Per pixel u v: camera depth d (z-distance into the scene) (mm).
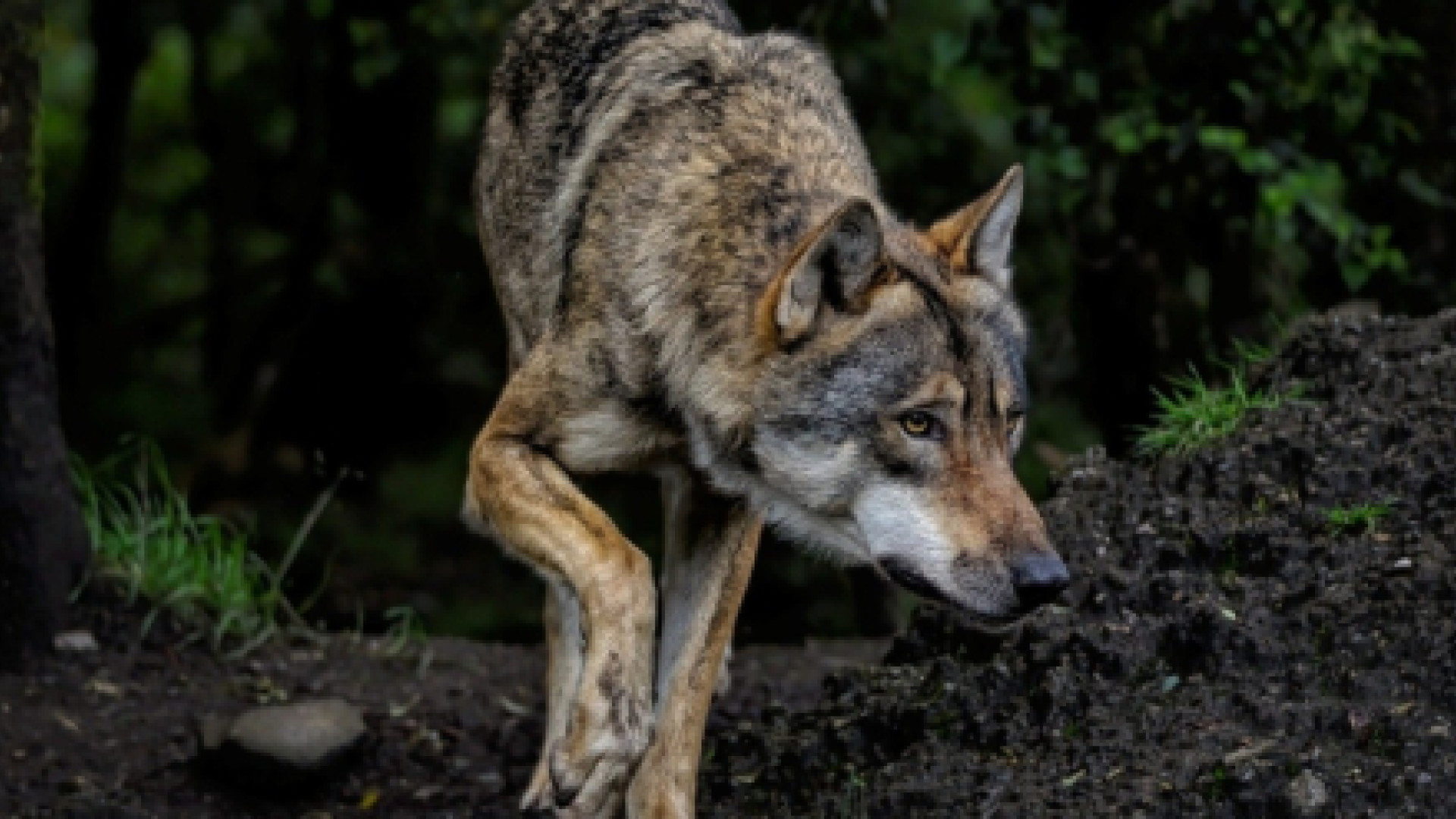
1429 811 7070
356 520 20656
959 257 8234
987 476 7805
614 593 8125
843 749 8875
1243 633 8086
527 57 10156
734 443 8180
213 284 23672
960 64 14141
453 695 12094
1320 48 14250
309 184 21422
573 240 8820
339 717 10820
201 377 25688
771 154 8469
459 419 22203
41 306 11781
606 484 20828
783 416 7977
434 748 11094
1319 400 9719
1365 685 7680
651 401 8414
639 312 8352
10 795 10234
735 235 8250
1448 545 8180
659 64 9039
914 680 9109
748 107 8664
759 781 9148
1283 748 7453
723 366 8125
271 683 12055
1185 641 8211
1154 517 9180
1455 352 9430
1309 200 13664
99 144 23219
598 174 8812
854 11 14117
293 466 21203
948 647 9305
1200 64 13117
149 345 25531
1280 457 9188
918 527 7805
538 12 10305
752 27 13891
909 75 17094
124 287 27156
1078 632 8445
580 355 8500
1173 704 7980
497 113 10383
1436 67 13398
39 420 11797
